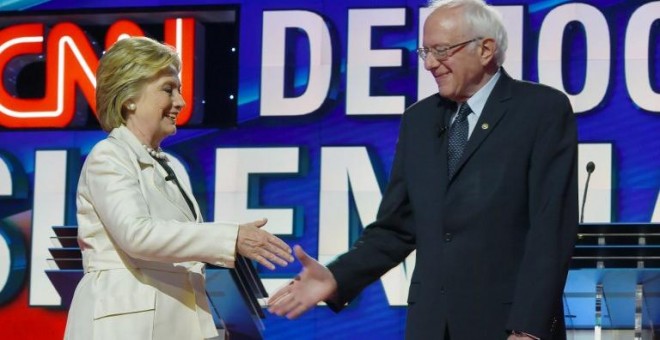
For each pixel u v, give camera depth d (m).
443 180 6.82
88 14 15.94
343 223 15.13
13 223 15.66
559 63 15.07
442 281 6.68
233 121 15.51
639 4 15.09
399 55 15.37
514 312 6.42
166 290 7.01
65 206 15.66
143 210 6.86
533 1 15.21
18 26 16.08
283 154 15.35
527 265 6.48
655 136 14.79
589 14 15.12
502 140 6.71
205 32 15.80
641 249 10.02
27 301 15.45
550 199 6.58
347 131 15.34
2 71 16.02
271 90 15.52
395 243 7.34
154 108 7.30
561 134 6.72
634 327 11.07
